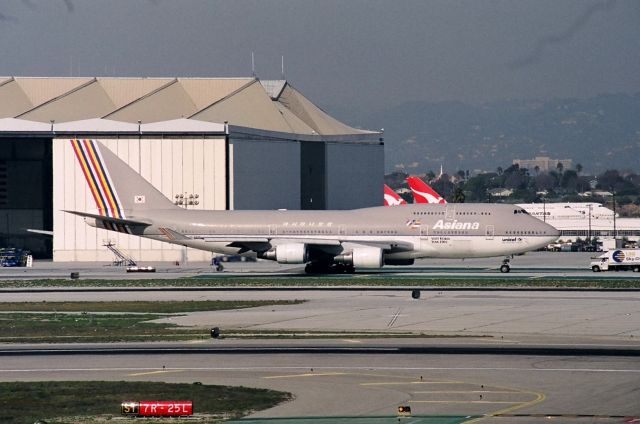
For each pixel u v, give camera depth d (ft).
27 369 640.58
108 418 501.15
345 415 499.51
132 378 604.90
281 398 539.70
